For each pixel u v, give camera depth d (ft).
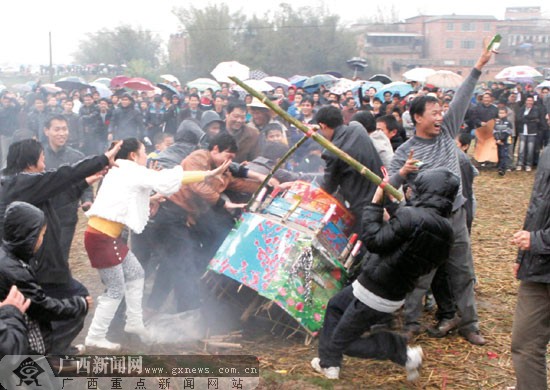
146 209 15.61
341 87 53.06
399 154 16.69
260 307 16.85
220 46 147.33
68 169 14.01
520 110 49.19
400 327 17.30
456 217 16.20
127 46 170.81
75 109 52.47
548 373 14.85
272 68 152.35
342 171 16.98
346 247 16.58
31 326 11.21
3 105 46.93
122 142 15.60
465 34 208.64
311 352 15.88
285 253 15.70
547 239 11.74
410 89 51.37
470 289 16.61
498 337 17.08
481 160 48.24
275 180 18.90
